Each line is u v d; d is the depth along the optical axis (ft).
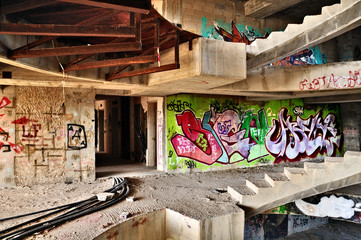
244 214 21.21
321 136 45.96
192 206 20.98
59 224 16.60
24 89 26.61
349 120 47.11
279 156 41.55
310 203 29.76
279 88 26.13
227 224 19.49
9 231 15.42
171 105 33.65
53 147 27.63
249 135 38.93
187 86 23.90
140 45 12.86
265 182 25.14
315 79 26.02
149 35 17.87
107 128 57.41
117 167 37.96
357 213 28.50
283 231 33.50
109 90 30.55
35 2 10.37
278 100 41.55
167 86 24.03
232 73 19.61
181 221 19.16
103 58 21.08
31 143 26.86
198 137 35.17
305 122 44.21
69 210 19.21
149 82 23.80
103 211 19.19
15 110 26.32
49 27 10.55
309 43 20.83
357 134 45.98
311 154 44.80
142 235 18.66
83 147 28.76
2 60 14.23
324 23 20.29
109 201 21.34
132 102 45.16
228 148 37.22
